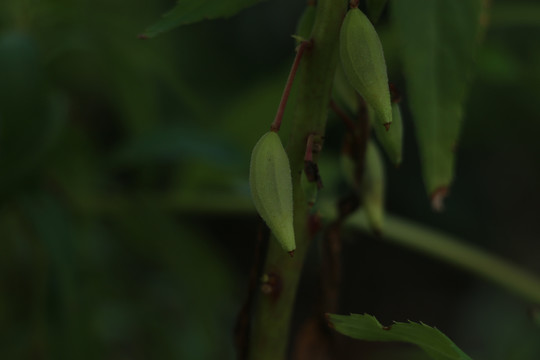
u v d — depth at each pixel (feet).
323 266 1.10
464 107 2.21
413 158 2.89
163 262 1.81
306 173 0.99
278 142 0.97
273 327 1.04
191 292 1.75
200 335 1.82
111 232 1.79
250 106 1.62
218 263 1.75
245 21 2.88
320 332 1.11
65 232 1.35
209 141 1.50
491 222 3.14
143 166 1.70
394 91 1.01
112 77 1.71
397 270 3.76
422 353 1.54
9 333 1.58
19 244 1.61
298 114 1.00
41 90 1.33
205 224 3.53
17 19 1.49
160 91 2.26
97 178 1.62
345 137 1.07
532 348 1.51
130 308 1.86
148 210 1.68
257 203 0.97
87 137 1.60
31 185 1.34
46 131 1.34
